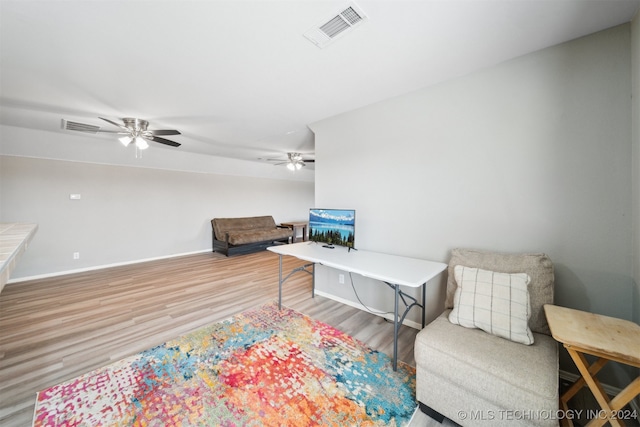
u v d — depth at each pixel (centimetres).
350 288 305
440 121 226
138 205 511
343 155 303
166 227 554
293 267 486
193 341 223
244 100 259
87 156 436
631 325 122
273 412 149
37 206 401
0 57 179
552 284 161
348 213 274
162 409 151
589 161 164
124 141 319
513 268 172
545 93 177
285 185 820
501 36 161
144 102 262
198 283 386
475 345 140
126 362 194
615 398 109
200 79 215
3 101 256
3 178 373
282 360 197
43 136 376
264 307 298
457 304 170
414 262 226
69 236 432
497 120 197
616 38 153
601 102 159
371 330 247
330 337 232
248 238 600
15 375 180
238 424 141
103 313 279
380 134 268
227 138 415
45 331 240
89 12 135
